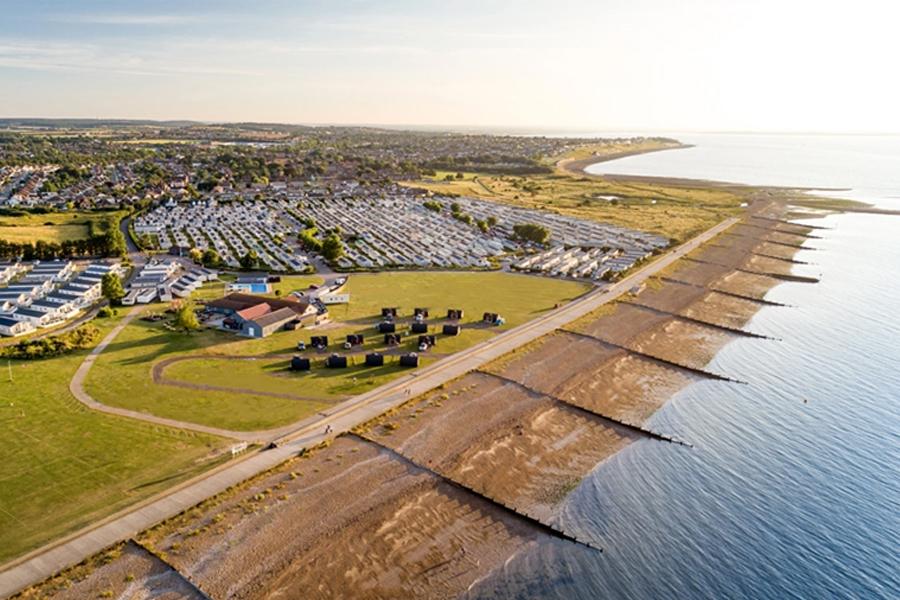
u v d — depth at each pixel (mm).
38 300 108812
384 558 49500
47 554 46156
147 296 112562
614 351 96688
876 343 105875
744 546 53219
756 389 86062
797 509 58500
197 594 43812
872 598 47781
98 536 48312
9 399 70750
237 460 59562
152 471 57156
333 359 83125
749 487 61875
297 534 50625
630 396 82750
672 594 47656
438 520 54594
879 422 76438
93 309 108312
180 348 88625
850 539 54438
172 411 69000
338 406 72062
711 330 111375
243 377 79000
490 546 52031
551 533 53969
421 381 80250
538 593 47281
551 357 92000
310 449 62312
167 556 46844
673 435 72312
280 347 90312
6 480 54969
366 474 59312
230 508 52750
